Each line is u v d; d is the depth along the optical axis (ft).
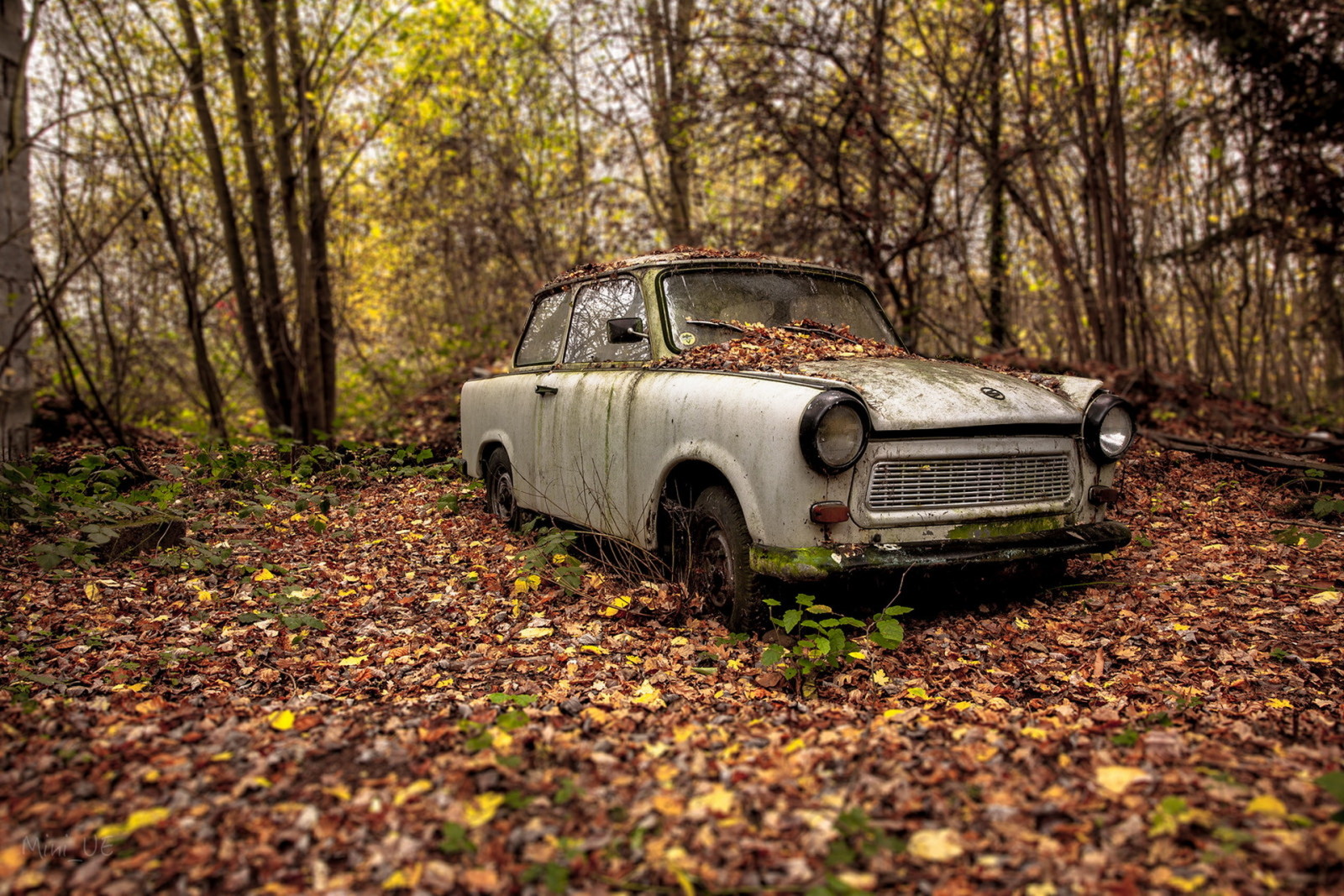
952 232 33.65
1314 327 51.90
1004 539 12.26
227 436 33.37
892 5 34.55
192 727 9.34
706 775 8.20
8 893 6.42
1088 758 8.39
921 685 10.85
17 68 23.41
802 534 11.44
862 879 6.49
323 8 33.86
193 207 40.57
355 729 9.31
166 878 6.62
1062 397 13.55
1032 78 41.19
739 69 32.45
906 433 11.74
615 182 40.93
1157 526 17.70
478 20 41.24
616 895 6.45
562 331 17.67
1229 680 10.58
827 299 16.11
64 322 32.17
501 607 14.06
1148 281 65.87
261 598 14.34
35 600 13.83
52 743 8.69
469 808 7.52
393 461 25.12
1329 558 15.14
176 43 34.14
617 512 14.83
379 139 43.60
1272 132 35.88
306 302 35.04
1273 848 6.54
